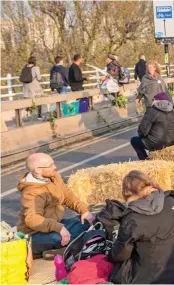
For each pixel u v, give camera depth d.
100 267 4.16
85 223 5.34
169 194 4.19
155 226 3.85
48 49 29.88
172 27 22.80
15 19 28.80
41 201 5.11
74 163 10.48
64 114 13.22
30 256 4.63
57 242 5.07
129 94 17.61
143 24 34.19
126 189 4.06
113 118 15.20
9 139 11.13
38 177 5.16
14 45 28.69
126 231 3.85
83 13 30.81
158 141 8.09
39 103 12.30
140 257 3.88
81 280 4.05
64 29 30.55
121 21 32.50
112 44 32.62
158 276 3.81
